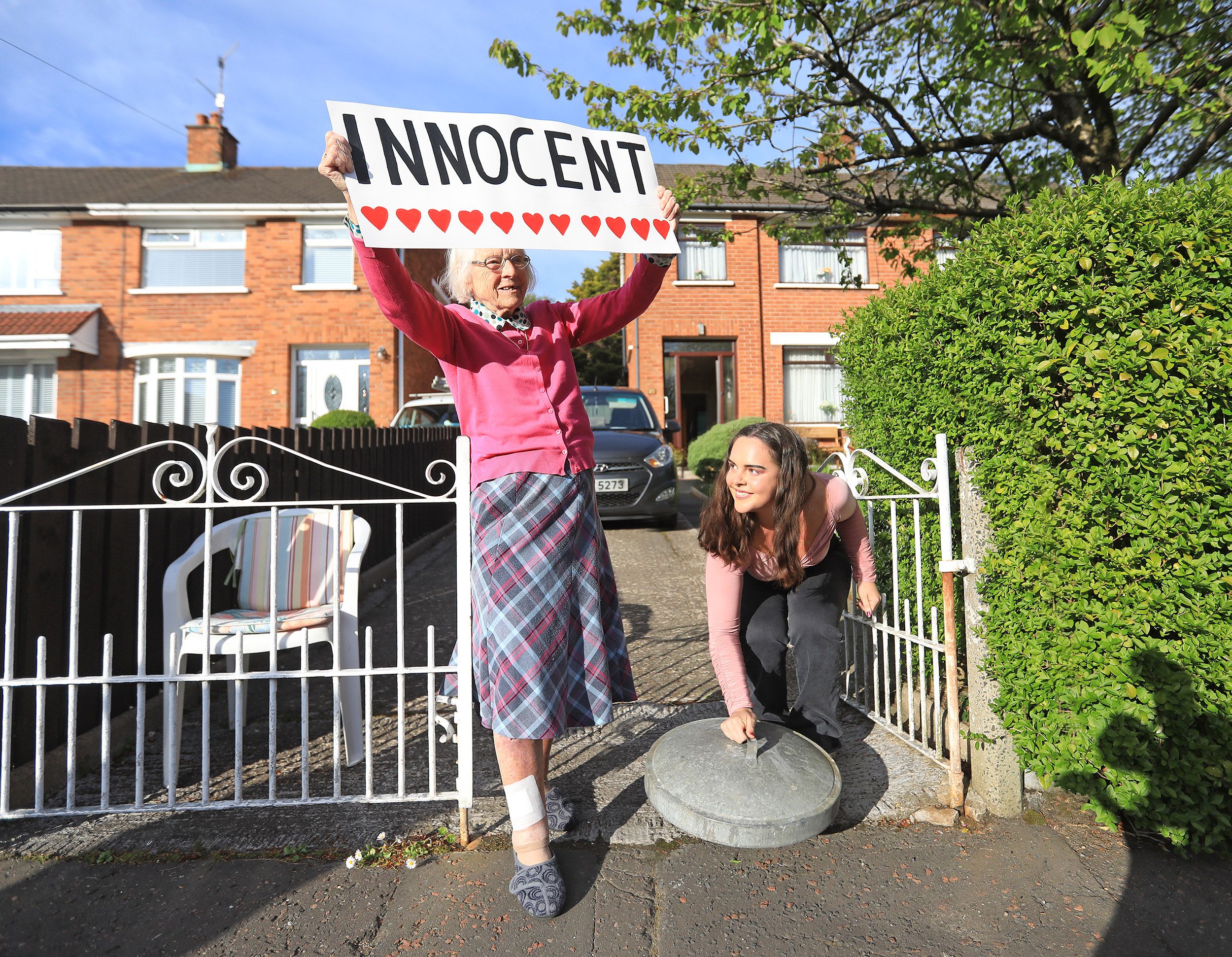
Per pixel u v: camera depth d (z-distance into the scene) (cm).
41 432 254
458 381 196
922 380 268
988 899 184
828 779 211
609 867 200
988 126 689
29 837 211
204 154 1803
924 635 276
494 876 195
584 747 277
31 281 1503
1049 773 213
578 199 194
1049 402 209
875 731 281
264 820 220
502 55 542
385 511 611
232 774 258
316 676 216
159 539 320
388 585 557
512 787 184
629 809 227
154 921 178
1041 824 218
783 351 1527
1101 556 205
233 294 1505
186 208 1476
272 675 216
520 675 177
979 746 226
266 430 419
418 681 359
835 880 192
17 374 1488
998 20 497
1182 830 198
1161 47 523
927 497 247
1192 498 198
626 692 208
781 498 213
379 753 277
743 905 183
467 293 201
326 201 1575
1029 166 668
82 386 1480
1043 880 192
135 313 1495
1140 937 171
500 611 181
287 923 177
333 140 169
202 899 186
